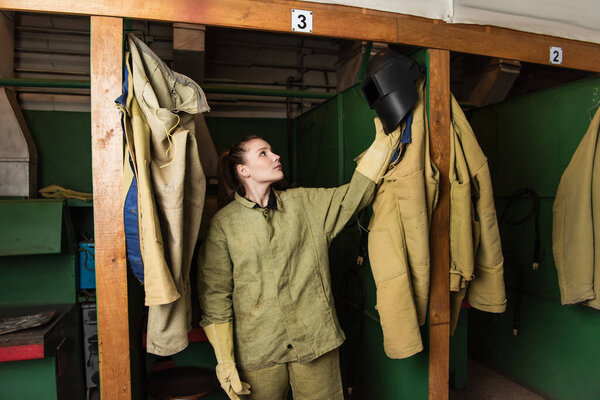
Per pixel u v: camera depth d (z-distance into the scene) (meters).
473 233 1.98
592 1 2.16
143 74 1.51
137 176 1.41
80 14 1.50
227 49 3.60
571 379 2.72
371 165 1.76
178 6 1.58
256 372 1.69
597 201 2.27
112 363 1.58
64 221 2.46
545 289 2.90
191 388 2.17
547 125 2.80
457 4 1.92
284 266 1.68
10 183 2.91
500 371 3.37
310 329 1.69
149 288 1.40
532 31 2.06
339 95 2.70
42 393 1.99
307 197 1.81
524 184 3.01
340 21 1.77
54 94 3.23
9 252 2.24
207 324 1.72
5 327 1.93
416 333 1.75
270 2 1.69
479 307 2.02
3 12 2.94
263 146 1.73
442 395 1.97
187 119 1.65
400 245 1.78
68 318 2.34
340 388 1.78
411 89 1.73
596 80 2.47
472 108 3.49
